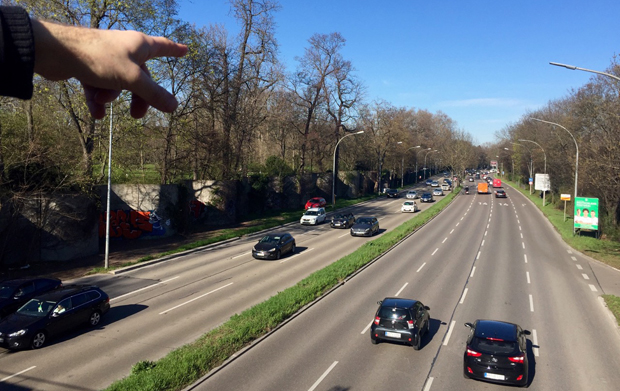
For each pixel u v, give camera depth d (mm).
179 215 36562
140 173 48219
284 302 18031
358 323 16578
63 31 1738
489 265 27578
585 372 12930
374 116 84125
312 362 13094
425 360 13461
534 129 89250
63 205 26500
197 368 12141
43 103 28047
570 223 46188
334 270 24203
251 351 13797
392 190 81312
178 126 36750
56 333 14758
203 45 34125
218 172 46750
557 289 22281
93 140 29688
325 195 69188
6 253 24719
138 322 16625
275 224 43531
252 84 46344
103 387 11383
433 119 150375
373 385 11742
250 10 44781
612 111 34281
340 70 60000
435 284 22656
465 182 130625
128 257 27906
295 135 66062
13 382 11703
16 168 24672
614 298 20172
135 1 27375
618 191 33781
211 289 21281
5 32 1532
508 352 11828
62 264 25922
